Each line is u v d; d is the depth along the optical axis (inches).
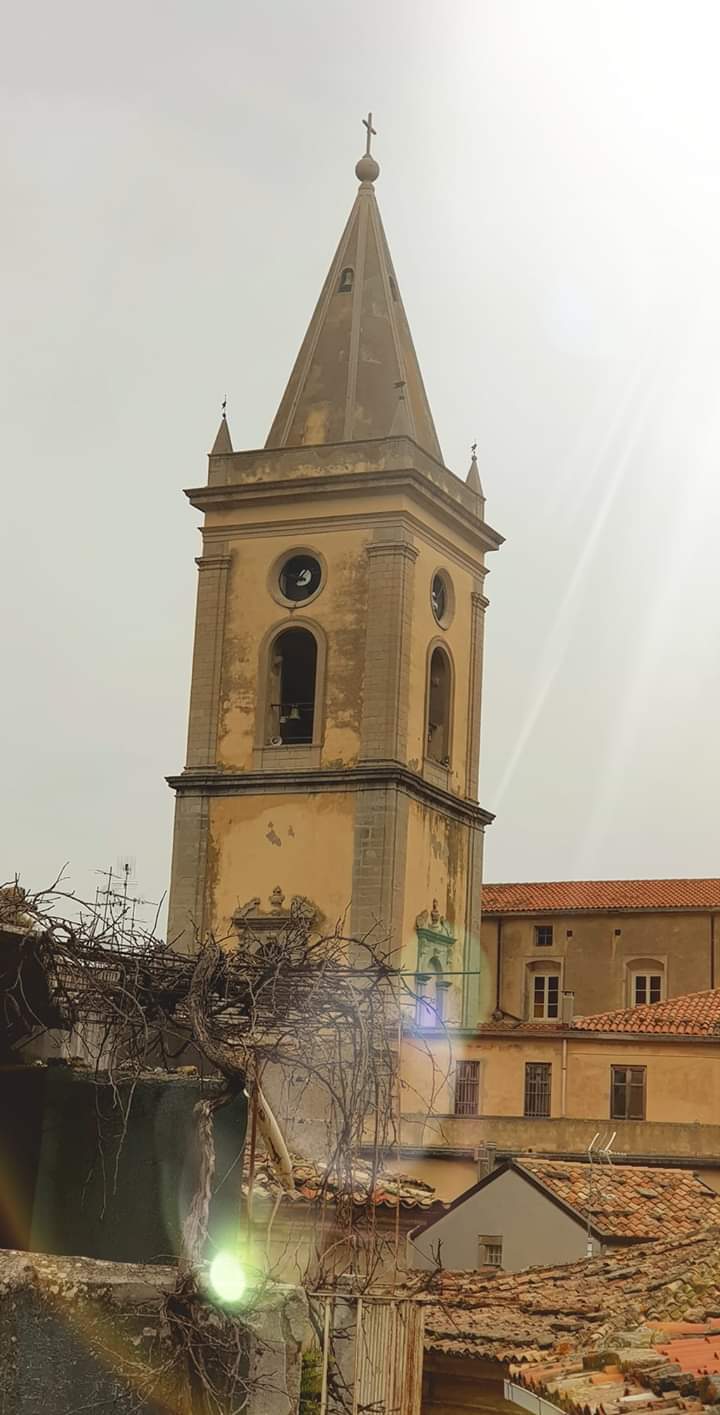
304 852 2696.9
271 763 2751.0
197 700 2812.5
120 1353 526.9
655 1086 2282.2
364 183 3034.0
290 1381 574.6
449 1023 2356.1
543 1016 3380.9
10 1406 496.7
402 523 2751.0
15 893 646.5
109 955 655.1
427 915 2723.9
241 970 689.0
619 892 3430.1
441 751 2847.0
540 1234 1472.7
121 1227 640.4
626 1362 658.2
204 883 2741.1
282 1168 729.6
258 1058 668.1
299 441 2864.2
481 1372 944.9
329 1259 883.4
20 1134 650.2
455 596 2893.7
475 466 2994.6
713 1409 551.5
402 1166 2054.6
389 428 2839.6
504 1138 2135.8
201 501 2864.2
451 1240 1496.1
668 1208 1531.7
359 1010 725.9
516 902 3444.9
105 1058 684.1
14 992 650.8
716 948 3321.9
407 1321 745.6
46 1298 510.9
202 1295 546.6
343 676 2741.1
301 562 2817.4
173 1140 644.7
